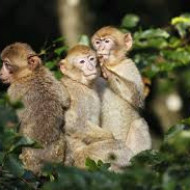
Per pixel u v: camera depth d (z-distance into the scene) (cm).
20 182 1206
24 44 1600
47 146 1493
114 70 1748
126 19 1884
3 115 1037
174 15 2925
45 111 1509
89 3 2689
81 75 1606
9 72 1566
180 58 1859
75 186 1000
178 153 1060
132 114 1725
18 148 1175
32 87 1533
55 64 1722
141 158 1160
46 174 1305
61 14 2567
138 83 1748
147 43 1872
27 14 2933
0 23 2927
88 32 2588
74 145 1575
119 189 995
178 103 2475
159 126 2556
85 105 1597
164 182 1006
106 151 1586
